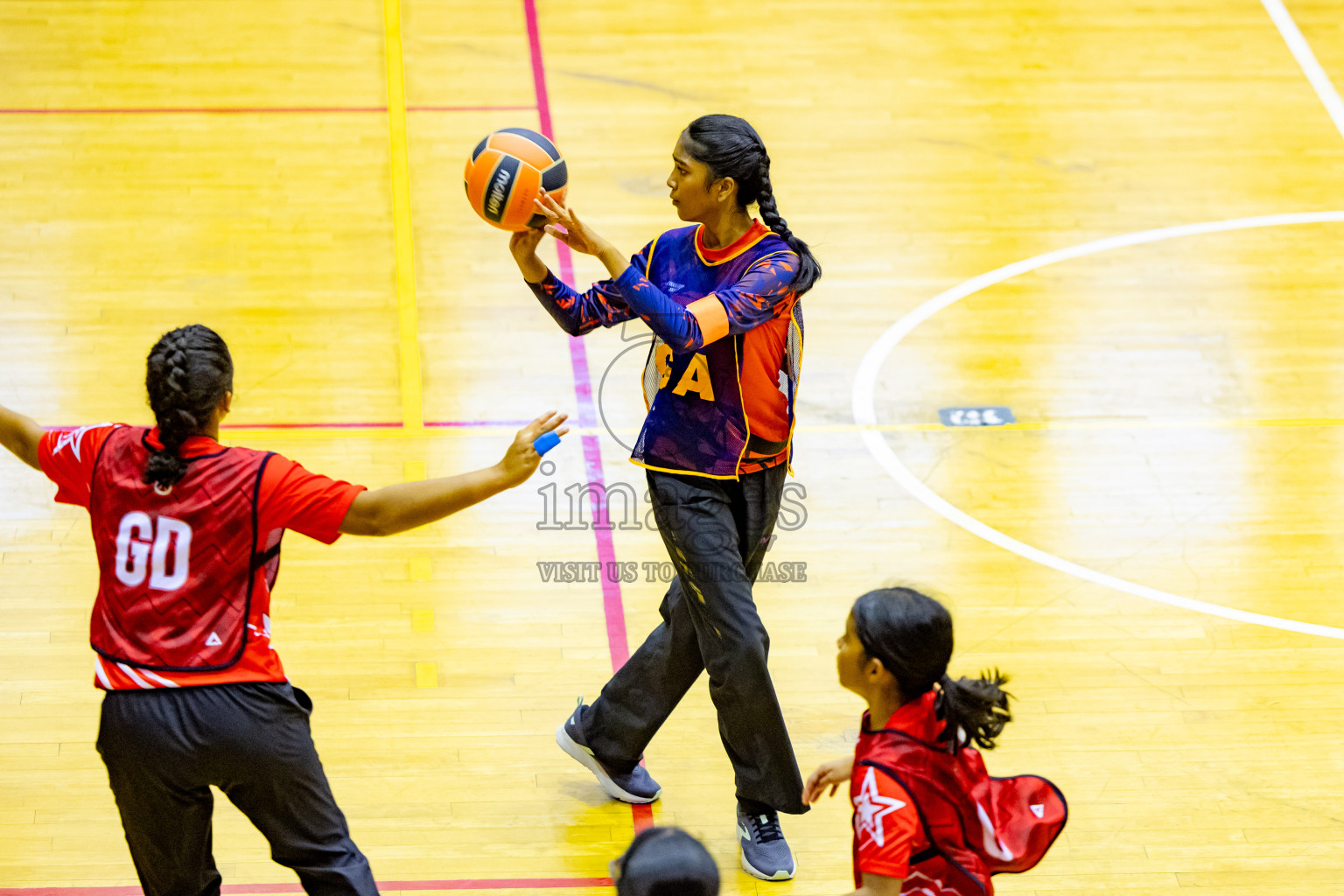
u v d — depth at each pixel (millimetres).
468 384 13062
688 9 20172
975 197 16516
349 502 6168
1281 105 18688
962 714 5660
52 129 16500
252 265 14508
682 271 7848
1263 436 12922
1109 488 12156
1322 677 10078
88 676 9539
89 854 8117
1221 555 11383
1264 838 8617
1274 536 11633
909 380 13508
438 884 8070
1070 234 15969
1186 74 19250
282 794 6391
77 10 19031
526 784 8898
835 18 20219
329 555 10883
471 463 12023
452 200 15859
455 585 10664
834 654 10164
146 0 19438
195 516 6102
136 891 7879
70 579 10406
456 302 14234
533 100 17828
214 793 8656
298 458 11883
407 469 11875
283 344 13406
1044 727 9500
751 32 19719
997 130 17859
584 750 8719
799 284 7496
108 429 6352
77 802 8500
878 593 5785
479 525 11344
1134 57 19625
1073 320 14516
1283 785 9062
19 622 9945
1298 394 13539
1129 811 8797
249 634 6246
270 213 15359
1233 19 20625
